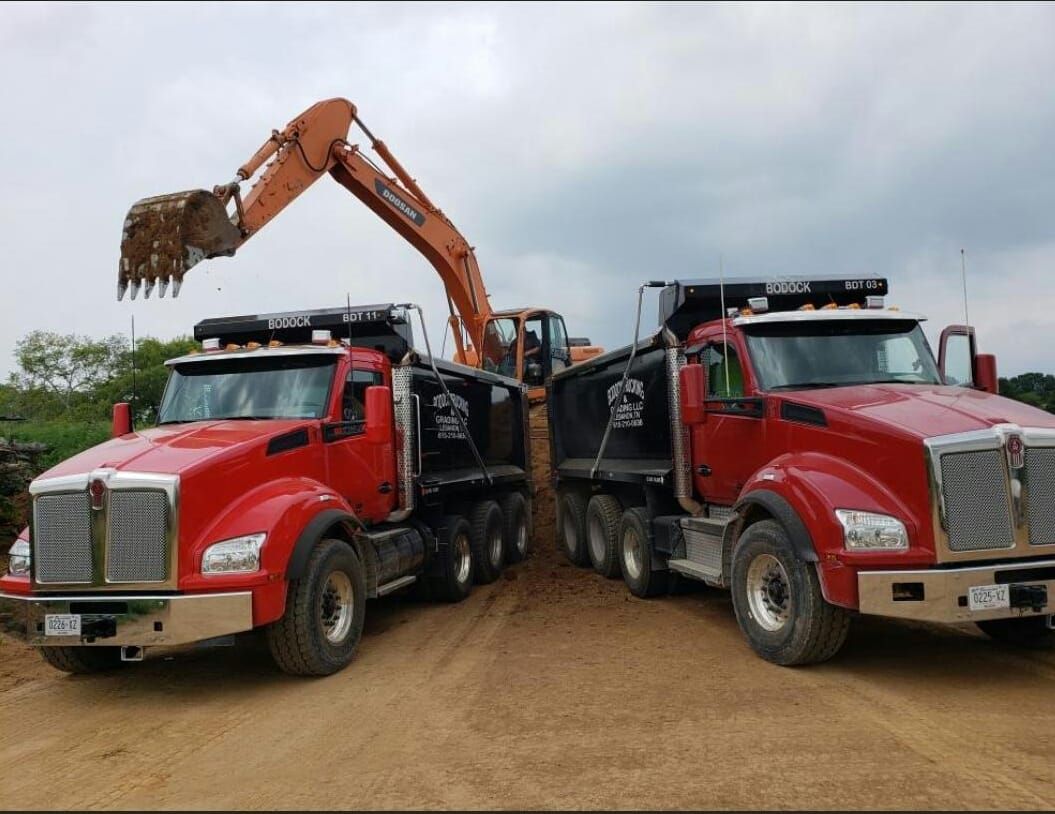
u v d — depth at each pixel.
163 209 9.28
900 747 4.58
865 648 6.89
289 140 12.53
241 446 6.66
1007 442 5.67
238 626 5.93
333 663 6.78
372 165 14.80
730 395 8.07
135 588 6.03
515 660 6.94
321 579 6.70
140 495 6.04
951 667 6.25
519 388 14.09
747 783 4.17
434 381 10.37
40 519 6.18
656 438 9.56
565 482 13.22
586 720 5.26
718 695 5.67
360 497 8.38
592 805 3.99
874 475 6.05
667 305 9.39
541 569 12.69
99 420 23.42
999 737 4.70
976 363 7.84
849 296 9.36
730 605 9.12
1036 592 5.58
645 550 9.54
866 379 7.65
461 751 4.82
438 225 16.69
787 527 6.16
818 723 5.02
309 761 4.81
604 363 11.28
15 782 4.71
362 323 9.72
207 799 4.33
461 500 11.38
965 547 5.62
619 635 7.78
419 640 7.99
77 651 6.89
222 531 6.21
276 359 8.31
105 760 5.02
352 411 8.38
